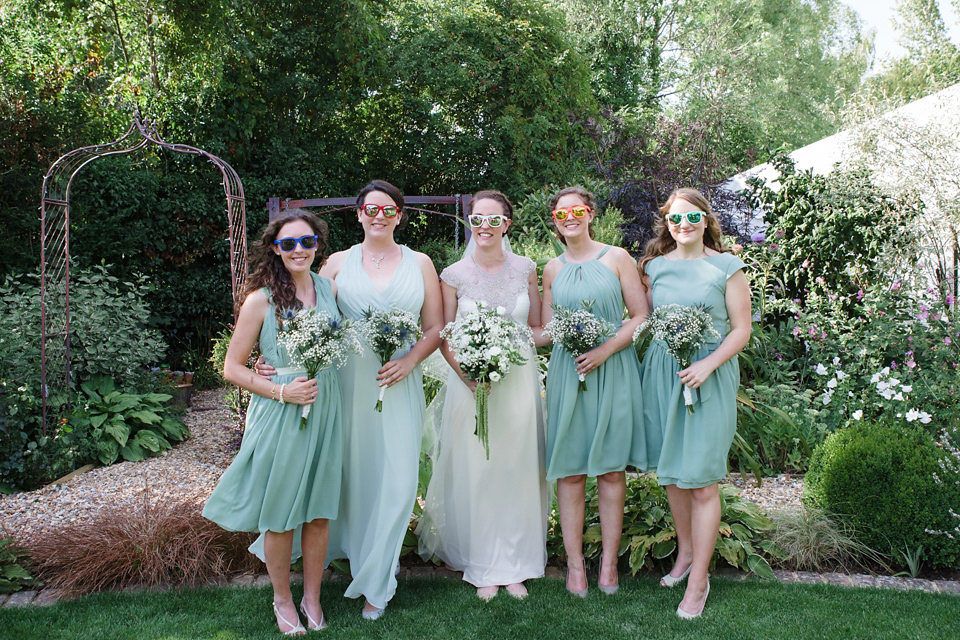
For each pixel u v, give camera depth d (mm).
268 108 10438
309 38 10102
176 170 9711
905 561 3094
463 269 3008
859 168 6105
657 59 18766
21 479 4535
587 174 11242
